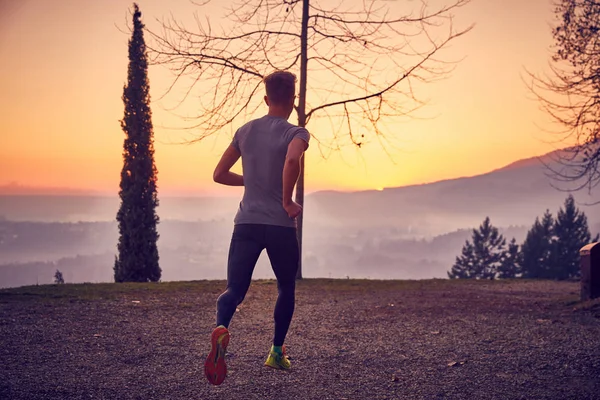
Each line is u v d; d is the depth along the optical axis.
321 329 6.19
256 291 9.60
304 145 3.15
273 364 3.54
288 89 3.36
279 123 3.28
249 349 5.08
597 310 7.44
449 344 5.40
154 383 3.92
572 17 10.20
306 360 4.70
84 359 4.55
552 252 57.50
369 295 9.53
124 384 3.88
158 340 5.38
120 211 17.17
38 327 5.82
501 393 3.80
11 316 6.43
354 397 3.69
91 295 8.55
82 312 6.90
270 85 3.36
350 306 8.10
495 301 8.81
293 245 3.28
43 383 3.83
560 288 11.27
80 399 3.52
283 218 3.21
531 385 3.99
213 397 3.63
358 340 5.59
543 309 7.88
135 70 17.25
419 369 4.43
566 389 3.89
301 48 11.54
